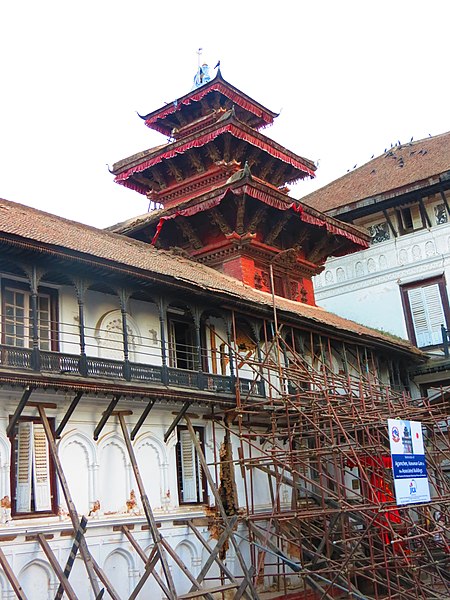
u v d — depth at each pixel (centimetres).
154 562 1658
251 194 2712
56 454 1642
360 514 2045
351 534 2162
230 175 3130
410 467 1828
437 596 1973
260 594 2123
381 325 3522
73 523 1573
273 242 3016
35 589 1616
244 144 3164
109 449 1888
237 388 2166
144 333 2180
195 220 2942
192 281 2041
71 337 1941
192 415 2136
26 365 1606
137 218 3198
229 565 2111
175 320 2309
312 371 2406
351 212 3572
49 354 1667
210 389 2122
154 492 1972
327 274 3766
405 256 3503
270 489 2159
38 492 1686
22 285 1870
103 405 1883
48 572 1647
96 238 2248
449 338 3297
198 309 2162
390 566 2038
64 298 1955
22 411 1692
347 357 2992
